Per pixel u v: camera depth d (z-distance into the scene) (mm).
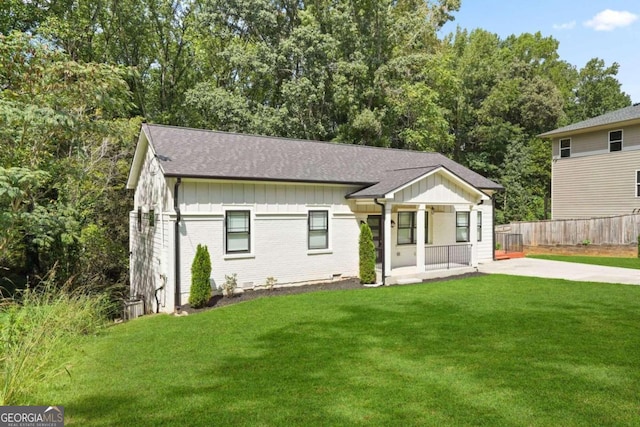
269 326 9148
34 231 11852
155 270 13820
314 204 14773
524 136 40688
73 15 25312
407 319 9484
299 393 5523
